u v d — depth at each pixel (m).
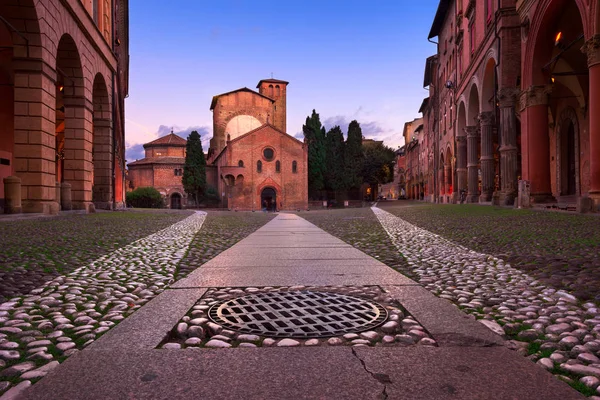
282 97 78.25
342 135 69.62
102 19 23.59
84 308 3.95
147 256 7.35
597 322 3.35
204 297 4.36
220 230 13.33
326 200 67.12
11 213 14.88
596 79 12.13
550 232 9.23
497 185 24.03
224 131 69.94
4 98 21.80
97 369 2.48
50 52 15.97
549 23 15.68
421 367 2.50
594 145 12.29
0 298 4.22
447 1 35.47
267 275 5.52
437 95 43.31
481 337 3.03
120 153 34.91
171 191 65.12
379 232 12.01
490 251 7.45
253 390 2.21
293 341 2.97
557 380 2.31
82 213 19.06
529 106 16.83
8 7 14.48
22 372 2.46
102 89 24.67
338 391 2.20
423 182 59.41
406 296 4.30
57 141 30.92
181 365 2.54
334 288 4.76
